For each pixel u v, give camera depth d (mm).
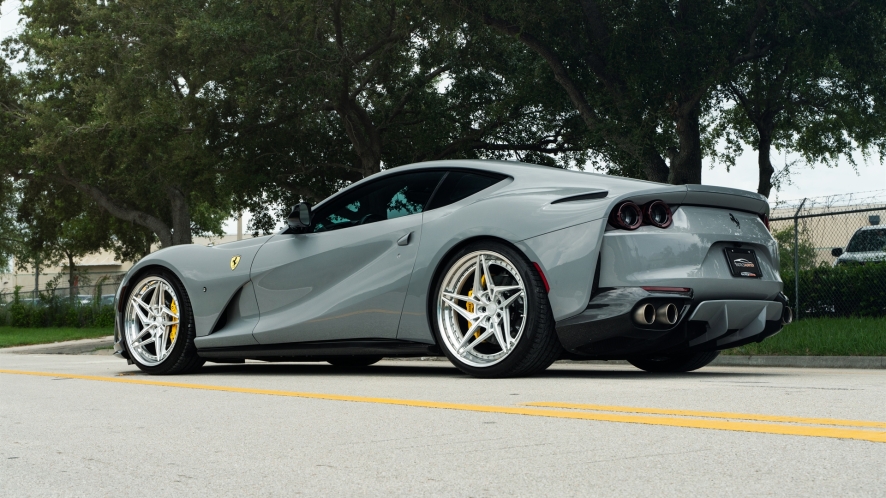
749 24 14273
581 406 3455
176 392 4566
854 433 2637
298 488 2080
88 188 27625
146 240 33938
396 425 3088
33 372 6414
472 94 20828
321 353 5672
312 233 5855
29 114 25156
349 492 2020
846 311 12242
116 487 2146
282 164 20484
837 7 14234
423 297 5199
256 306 5965
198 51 16906
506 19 15141
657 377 5047
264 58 16281
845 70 17016
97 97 21141
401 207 5508
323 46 17297
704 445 2498
